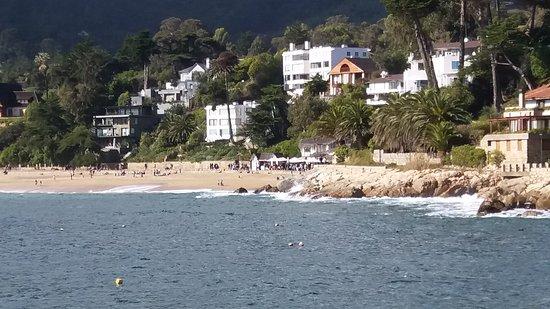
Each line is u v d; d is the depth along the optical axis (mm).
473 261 130125
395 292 112188
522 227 159875
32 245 163375
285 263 134500
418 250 141250
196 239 164250
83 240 168500
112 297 113750
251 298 111062
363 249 144625
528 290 111188
